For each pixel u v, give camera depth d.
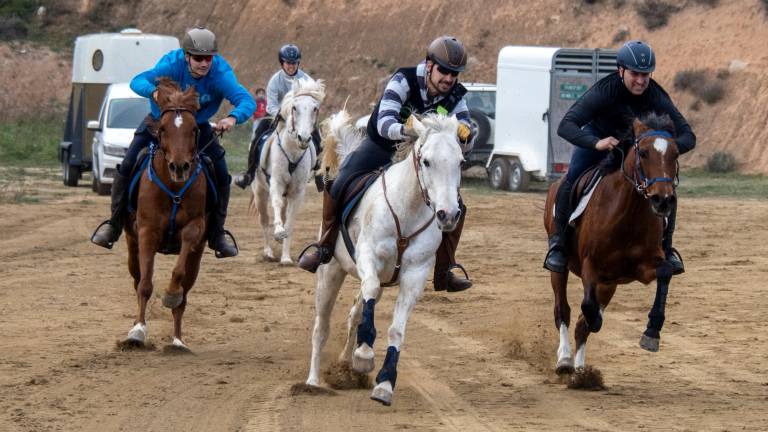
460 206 9.98
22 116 59.62
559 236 11.22
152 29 70.00
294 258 20.41
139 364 11.35
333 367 10.82
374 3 65.38
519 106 36.28
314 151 19.38
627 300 16.39
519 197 34.00
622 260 10.32
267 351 12.38
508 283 17.97
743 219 28.17
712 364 11.90
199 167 11.92
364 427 8.77
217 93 12.56
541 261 20.59
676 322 14.55
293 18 66.69
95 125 30.80
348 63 63.09
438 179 8.84
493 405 9.72
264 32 66.75
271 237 20.28
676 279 18.45
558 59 35.09
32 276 17.62
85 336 12.89
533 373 11.38
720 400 10.04
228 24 68.44
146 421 8.97
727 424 9.02
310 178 19.45
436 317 14.90
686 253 21.72
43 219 25.16
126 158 12.28
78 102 34.97
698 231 25.52
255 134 20.47
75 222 24.75
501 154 36.78
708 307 15.66
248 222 26.33
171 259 20.09
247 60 66.00
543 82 35.28
